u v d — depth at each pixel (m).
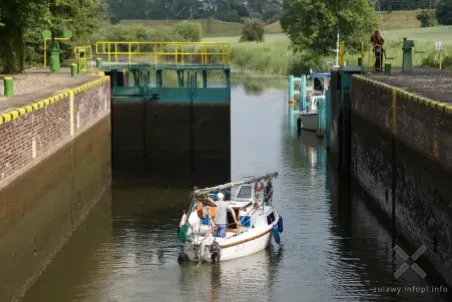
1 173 25.38
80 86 41.50
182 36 113.56
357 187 40.97
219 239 28.41
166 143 51.47
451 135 24.42
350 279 26.83
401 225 31.36
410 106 30.16
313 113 57.91
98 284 26.38
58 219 32.50
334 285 26.33
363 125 40.66
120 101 51.59
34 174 30.14
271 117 66.00
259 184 32.81
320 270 27.72
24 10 47.59
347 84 46.56
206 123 51.50
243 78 104.75
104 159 48.44
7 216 25.53
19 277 25.91
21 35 50.31
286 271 27.61
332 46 101.00
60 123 35.69
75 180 38.25
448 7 163.62
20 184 27.88
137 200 38.22
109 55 55.09
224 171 45.28
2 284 23.86
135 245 30.48
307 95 67.81
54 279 27.00
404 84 36.53
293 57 110.56
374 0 144.50
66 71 53.28
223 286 26.22
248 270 27.78
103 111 48.62
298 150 51.47
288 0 106.69
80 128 40.78
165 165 48.41
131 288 26.02
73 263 28.58
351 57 98.12
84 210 36.75
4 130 25.91
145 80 53.19
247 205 30.30
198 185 41.44
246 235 28.88
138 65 53.00
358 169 41.69
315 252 29.62
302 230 32.53
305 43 101.75
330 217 34.56
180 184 41.84
